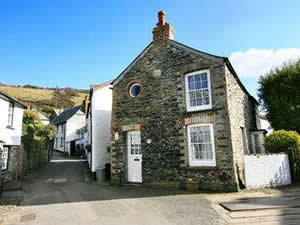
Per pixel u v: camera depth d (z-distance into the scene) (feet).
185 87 35.73
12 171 45.78
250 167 31.68
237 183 29.60
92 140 50.44
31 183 43.09
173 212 22.00
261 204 22.90
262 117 71.36
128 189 34.73
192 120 33.65
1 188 33.17
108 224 19.62
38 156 63.10
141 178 38.09
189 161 33.65
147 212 22.43
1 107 43.06
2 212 24.13
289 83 48.29
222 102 31.81
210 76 33.45
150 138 37.32
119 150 40.42
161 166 35.60
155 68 38.91
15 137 47.67
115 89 42.80
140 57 40.88
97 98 52.26
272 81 51.19
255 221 18.56
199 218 19.98
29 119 65.57
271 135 37.01
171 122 35.73
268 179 32.17
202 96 34.22
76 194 32.53
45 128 69.82
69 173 54.54
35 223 20.66
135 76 40.86
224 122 31.27
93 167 48.14
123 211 23.13
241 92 40.70
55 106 193.88
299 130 46.21
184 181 33.17
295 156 34.60
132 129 39.34
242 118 38.88
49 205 26.86
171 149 35.09
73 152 109.09
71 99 223.71
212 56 33.40
